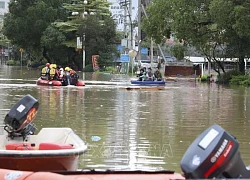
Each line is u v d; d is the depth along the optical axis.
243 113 34.47
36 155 13.19
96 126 26.73
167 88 62.59
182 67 102.19
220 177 9.06
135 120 29.62
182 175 11.27
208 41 82.19
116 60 128.75
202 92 56.44
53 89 55.41
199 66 102.62
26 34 134.75
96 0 131.62
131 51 94.00
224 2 74.88
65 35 130.25
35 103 16.09
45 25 132.38
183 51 86.38
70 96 46.28
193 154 9.12
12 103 38.19
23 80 73.19
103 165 17.36
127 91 55.03
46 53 135.88
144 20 88.25
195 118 31.22
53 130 16.66
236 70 84.12
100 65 124.38
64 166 13.62
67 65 134.00
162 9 84.88
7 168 13.35
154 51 136.00
